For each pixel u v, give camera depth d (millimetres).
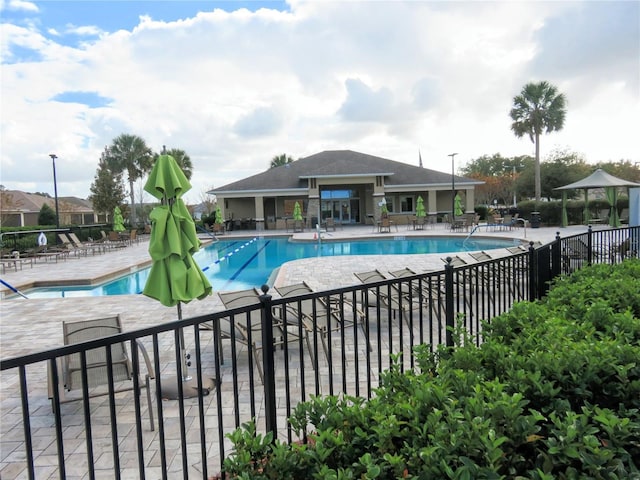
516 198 42438
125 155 34688
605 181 19531
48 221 33688
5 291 10320
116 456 1795
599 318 3105
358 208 33938
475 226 24109
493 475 1439
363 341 5195
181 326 1989
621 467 1544
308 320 4863
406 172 33281
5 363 1429
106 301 7988
